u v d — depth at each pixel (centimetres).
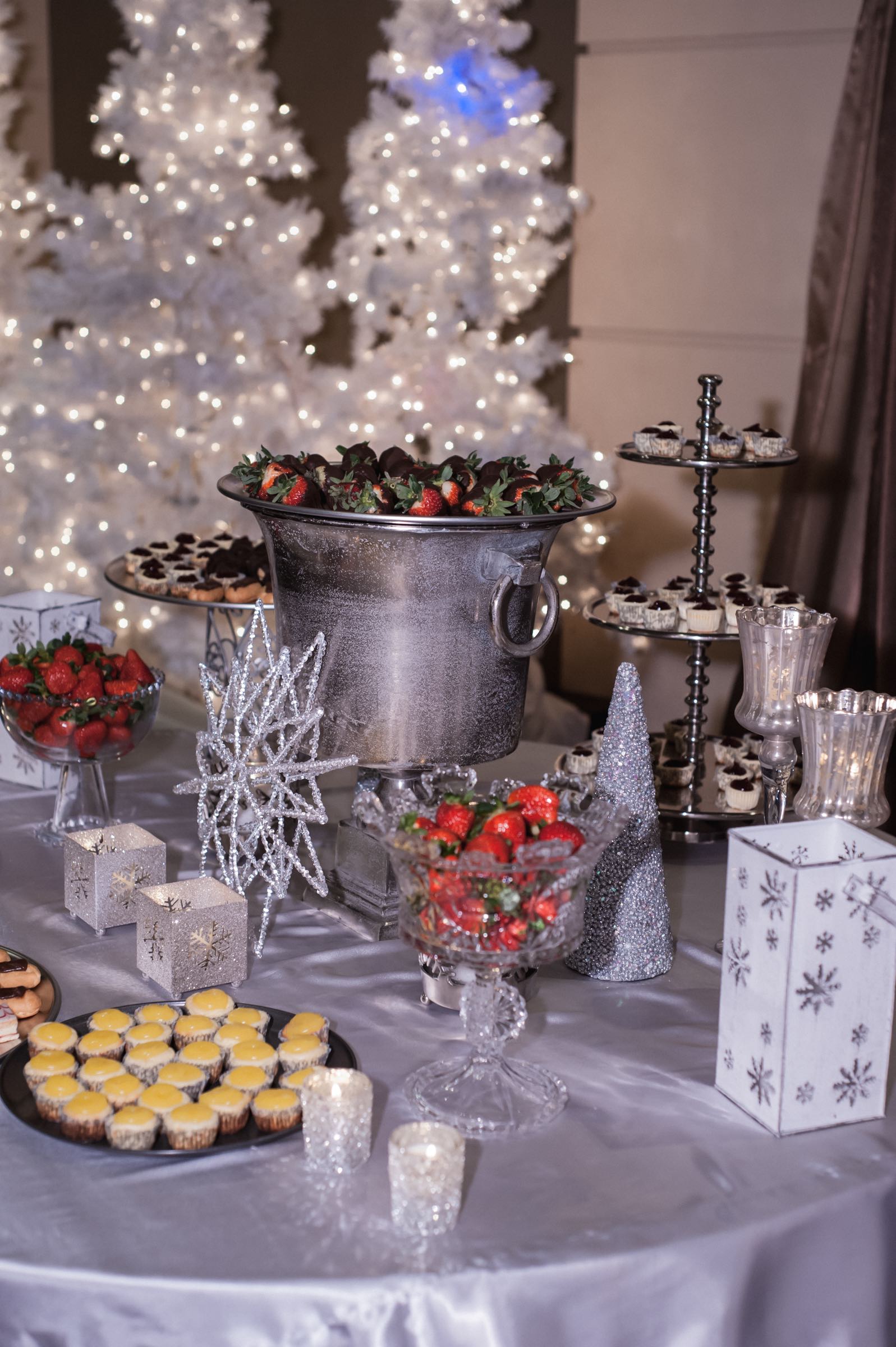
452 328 377
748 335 374
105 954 146
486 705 151
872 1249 110
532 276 380
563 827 112
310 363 429
